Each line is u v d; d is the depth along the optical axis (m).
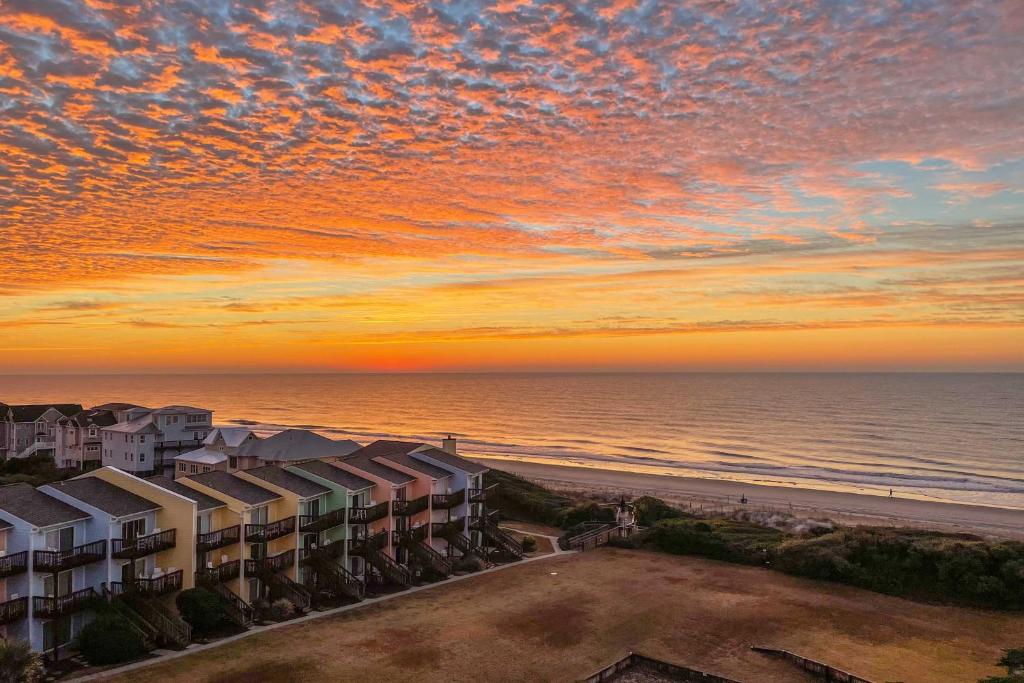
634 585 52.81
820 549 56.25
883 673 37.75
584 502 86.12
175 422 83.50
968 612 48.16
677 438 193.25
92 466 85.75
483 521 61.50
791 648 41.19
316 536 49.16
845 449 165.75
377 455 64.62
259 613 43.56
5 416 97.12
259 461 69.94
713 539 61.75
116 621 36.44
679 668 37.25
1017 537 77.50
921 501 104.56
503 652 39.62
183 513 40.94
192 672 35.09
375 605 46.75
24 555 34.97
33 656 32.56
